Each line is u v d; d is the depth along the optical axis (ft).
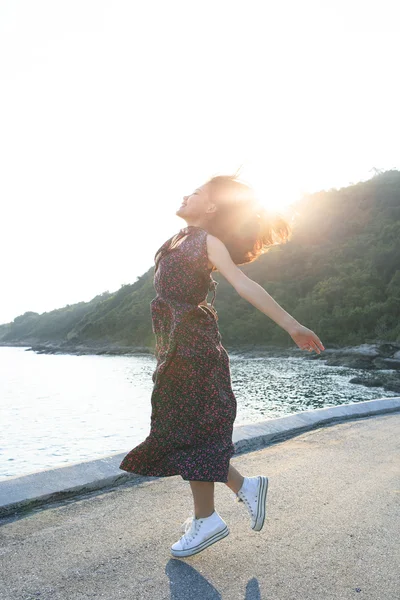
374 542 7.31
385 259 273.75
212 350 6.41
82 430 71.36
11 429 72.84
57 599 5.71
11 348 540.93
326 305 244.63
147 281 420.36
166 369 6.39
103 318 399.65
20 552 6.92
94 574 6.31
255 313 260.62
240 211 6.67
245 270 309.63
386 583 6.16
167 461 6.48
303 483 10.03
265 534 7.58
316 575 6.34
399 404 19.93
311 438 14.20
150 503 8.92
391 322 220.23
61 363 269.85
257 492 6.77
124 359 286.46
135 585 6.05
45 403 104.37
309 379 125.59
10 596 5.76
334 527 7.84
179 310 6.34
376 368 157.48
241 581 6.18
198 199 6.73
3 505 8.30
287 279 298.97
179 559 6.74
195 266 6.28
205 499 6.61
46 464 51.52
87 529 7.74
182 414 6.37
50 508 8.64
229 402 6.59
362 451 12.70
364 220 344.28
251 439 13.28
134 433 68.33
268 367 165.89
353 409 17.94
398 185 375.86
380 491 9.56
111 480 9.87
